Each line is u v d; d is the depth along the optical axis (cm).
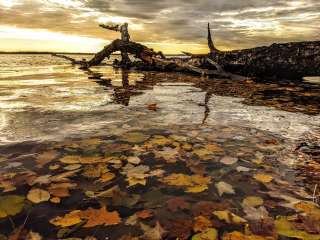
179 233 176
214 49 1280
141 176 254
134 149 318
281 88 901
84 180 246
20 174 254
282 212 199
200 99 649
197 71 1316
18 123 418
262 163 283
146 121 439
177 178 250
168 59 1471
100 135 366
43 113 486
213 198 218
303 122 443
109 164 278
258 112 513
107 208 204
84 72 1573
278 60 1079
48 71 1641
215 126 415
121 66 2045
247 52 1162
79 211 199
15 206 204
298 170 269
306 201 214
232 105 580
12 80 1068
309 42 1023
